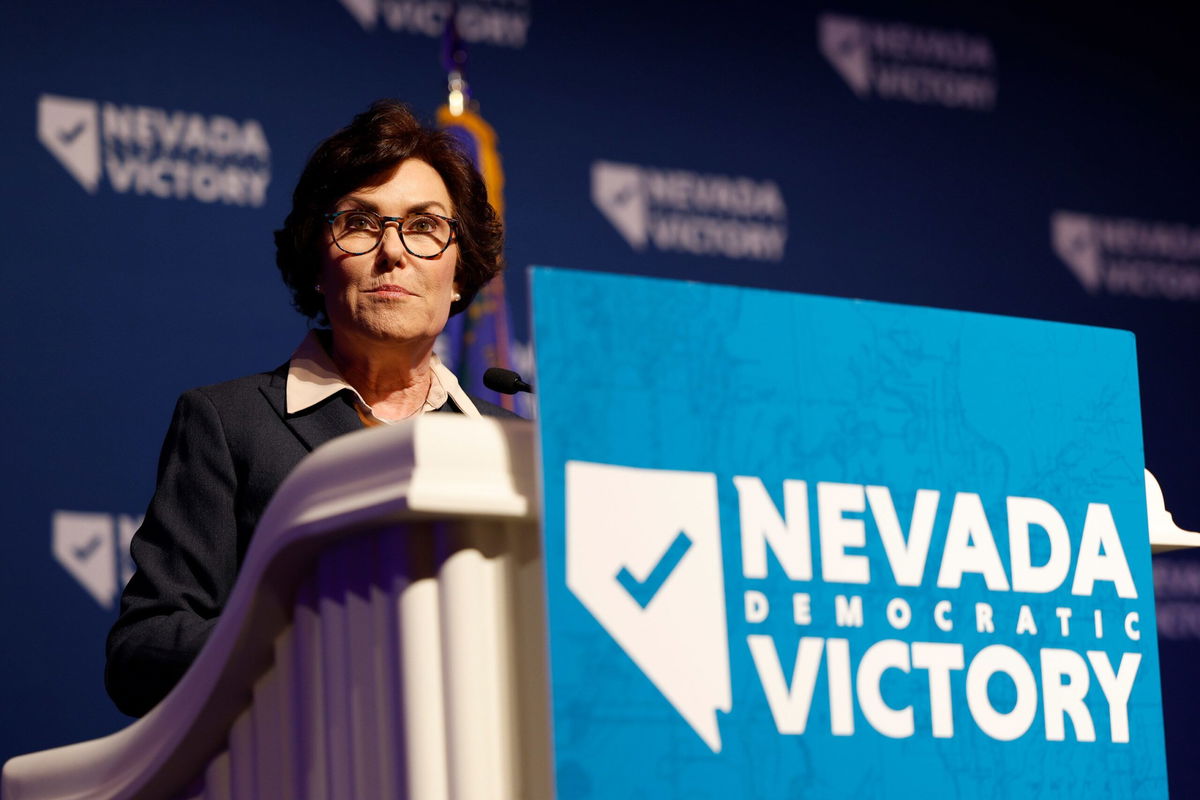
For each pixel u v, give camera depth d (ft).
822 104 30.09
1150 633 6.62
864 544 5.96
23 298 23.21
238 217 24.90
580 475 5.41
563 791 5.17
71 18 24.34
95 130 24.14
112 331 23.66
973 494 6.27
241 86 25.34
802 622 5.75
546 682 5.48
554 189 27.40
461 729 5.47
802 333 6.00
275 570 6.20
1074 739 6.27
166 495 10.71
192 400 11.27
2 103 23.65
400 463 5.58
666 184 28.37
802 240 29.30
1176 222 32.58
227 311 24.52
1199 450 31.48
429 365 12.73
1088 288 31.53
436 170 12.79
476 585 5.60
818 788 5.64
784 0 30.19
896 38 31.01
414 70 26.84
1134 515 6.71
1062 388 6.63
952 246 30.55
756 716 5.58
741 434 5.78
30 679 22.17
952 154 30.99
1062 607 6.39
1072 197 31.78
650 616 5.45
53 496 22.84
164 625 9.09
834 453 5.97
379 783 5.67
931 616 6.05
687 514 5.60
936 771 5.90
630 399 5.57
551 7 28.17
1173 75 33.32
